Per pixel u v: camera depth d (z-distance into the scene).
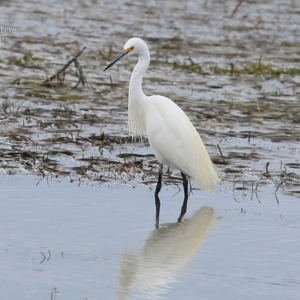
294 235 12.06
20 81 22.03
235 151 16.69
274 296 9.59
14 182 13.92
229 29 32.97
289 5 39.12
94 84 22.42
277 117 19.89
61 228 11.89
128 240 11.55
